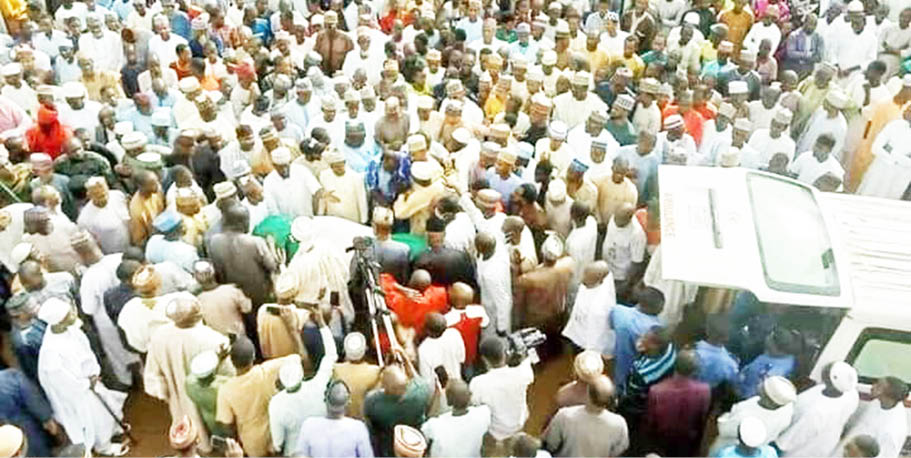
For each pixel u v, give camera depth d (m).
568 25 11.52
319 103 9.91
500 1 13.73
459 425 5.72
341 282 7.10
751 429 5.38
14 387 6.15
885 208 7.27
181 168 7.71
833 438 5.93
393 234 7.87
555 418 5.80
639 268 7.74
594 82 10.88
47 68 10.38
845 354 6.24
